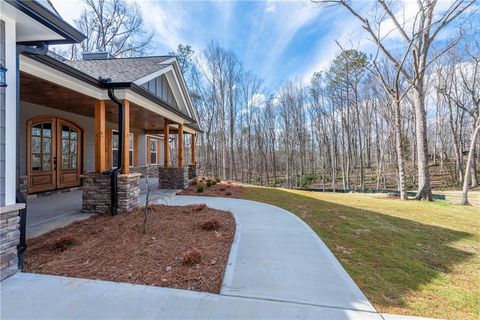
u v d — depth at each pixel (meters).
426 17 9.60
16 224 2.82
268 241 4.08
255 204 7.25
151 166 14.68
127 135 5.73
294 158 27.31
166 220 4.97
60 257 3.21
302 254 3.59
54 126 7.82
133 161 12.66
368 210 7.71
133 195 5.82
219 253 3.47
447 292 2.83
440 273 3.40
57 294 2.39
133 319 2.06
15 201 2.83
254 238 4.21
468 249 4.48
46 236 3.99
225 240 4.01
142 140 13.56
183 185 9.81
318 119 25.39
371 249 4.15
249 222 5.22
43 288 2.50
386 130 23.30
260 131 27.53
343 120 22.53
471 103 19.48
